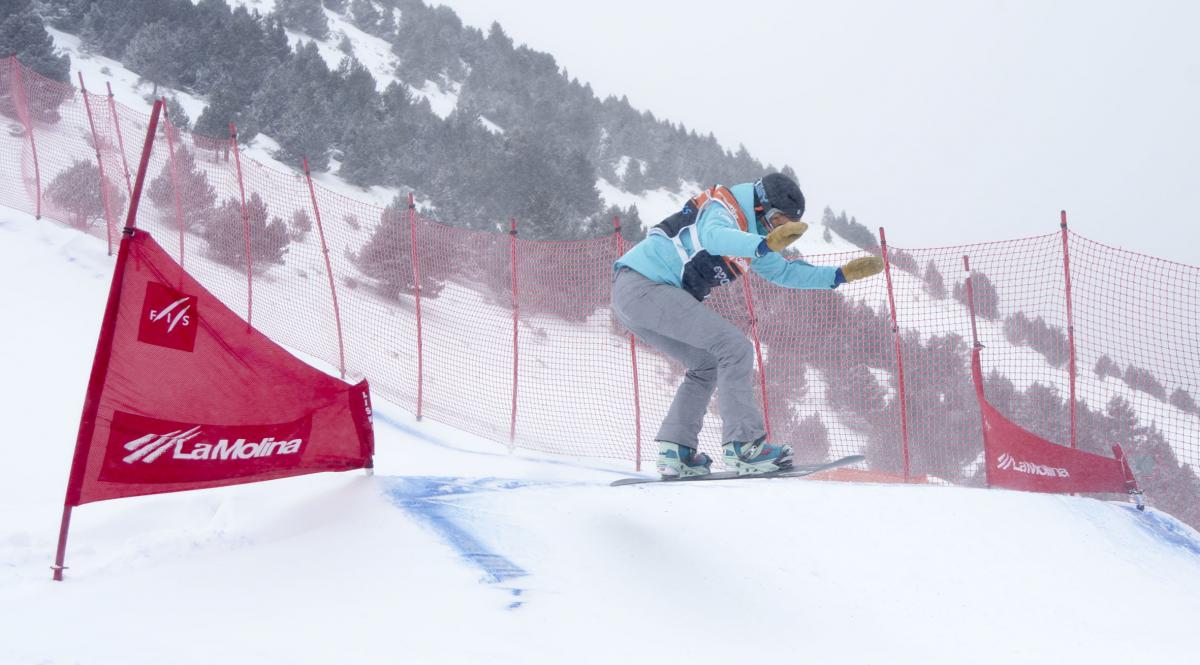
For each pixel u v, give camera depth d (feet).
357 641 8.41
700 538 12.91
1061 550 14.94
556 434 29.55
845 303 34.40
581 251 38.65
